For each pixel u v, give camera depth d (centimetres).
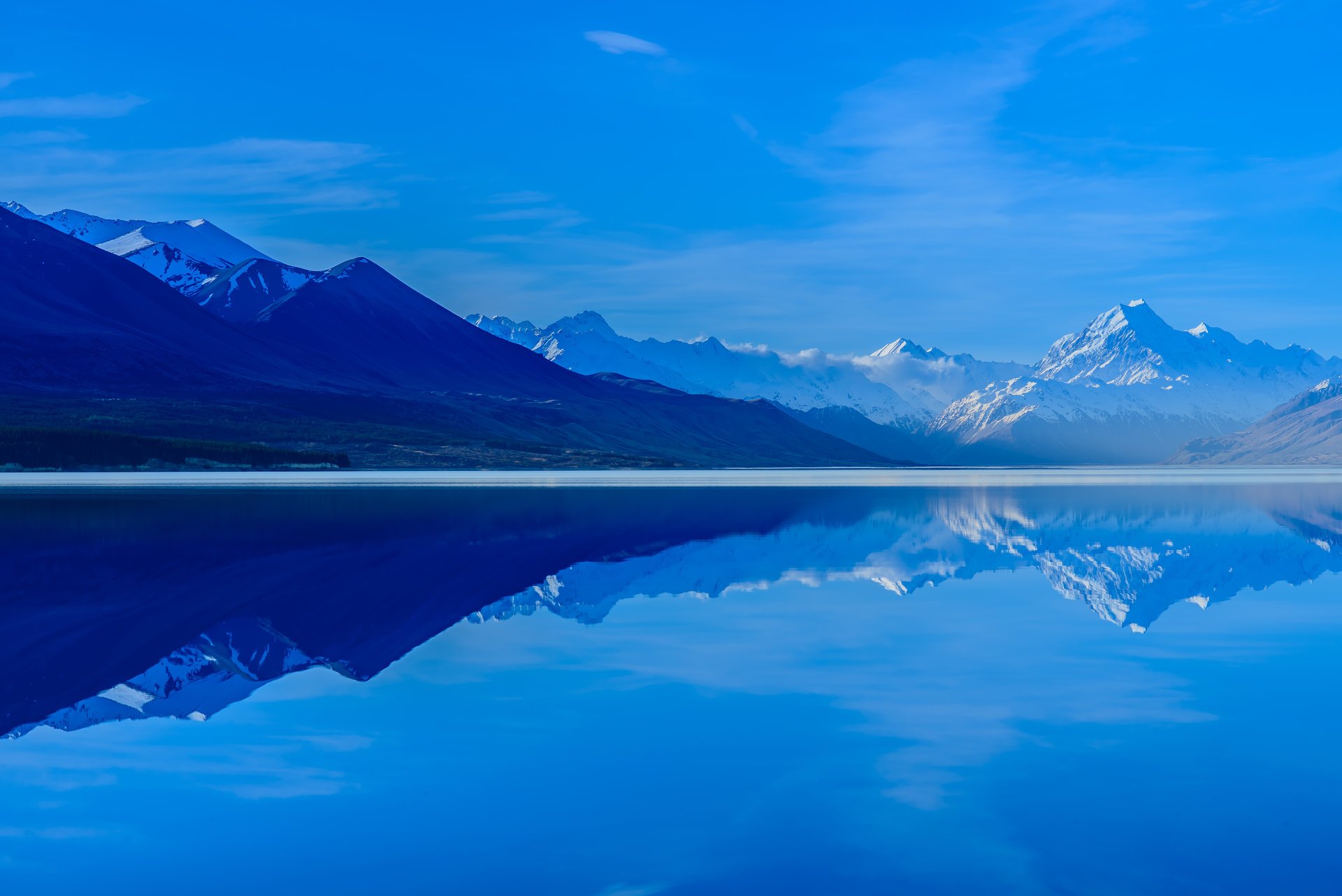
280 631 3059
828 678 2469
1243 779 1750
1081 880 1394
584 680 2459
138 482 13450
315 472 19025
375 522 6794
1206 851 1472
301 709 2223
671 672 2544
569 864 1449
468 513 7738
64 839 1540
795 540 5750
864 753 1900
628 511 8156
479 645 2869
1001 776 1770
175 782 1775
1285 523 7038
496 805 1662
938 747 1930
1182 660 2655
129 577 4147
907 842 1511
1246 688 2352
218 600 3609
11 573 4234
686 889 1373
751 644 2866
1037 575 4266
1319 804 1641
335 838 1538
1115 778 1759
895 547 5372
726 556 4938
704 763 1850
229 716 2173
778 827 1570
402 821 1599
